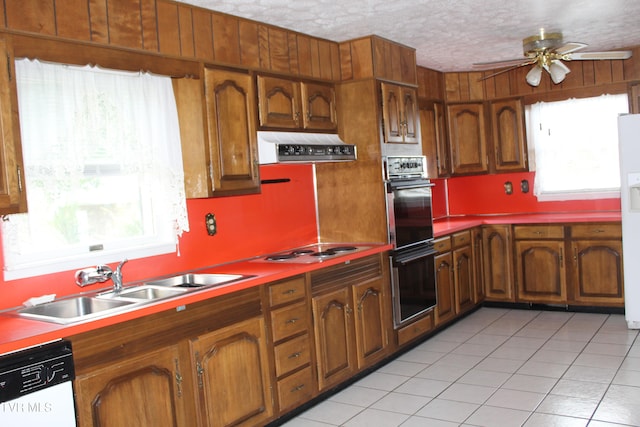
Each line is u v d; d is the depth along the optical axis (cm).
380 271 420
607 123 562
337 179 449
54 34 254
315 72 409
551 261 546
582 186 583
